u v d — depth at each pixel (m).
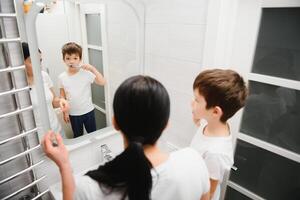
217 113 0.78
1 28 0.69
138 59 1.42
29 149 0.86
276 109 1.06
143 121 0.46
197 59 1.18
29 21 0.82
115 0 1.18
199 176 0.55
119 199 0.46
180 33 1.22
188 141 1.40
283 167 1.11
